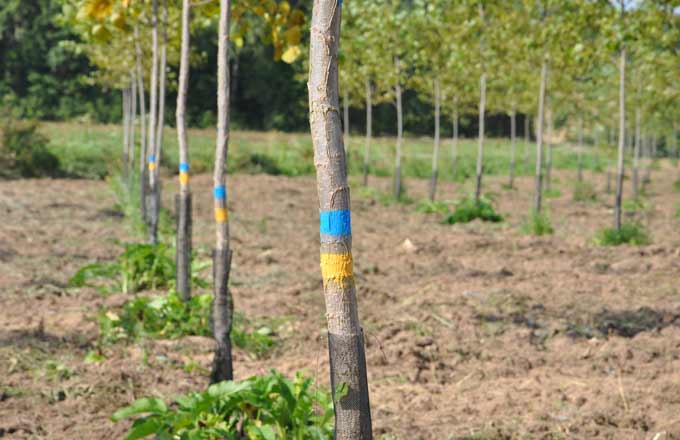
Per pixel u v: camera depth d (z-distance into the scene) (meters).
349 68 26.66
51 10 57.38
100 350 7.30
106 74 22.70
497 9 19.66
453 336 8.38
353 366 3.27
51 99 56.97
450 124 65.19
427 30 23.59
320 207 3.27
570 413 5.86
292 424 4.57
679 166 49.28
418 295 10.32
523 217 20.98
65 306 9.25
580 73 21.23
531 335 8.41
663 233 17.58
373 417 5.83
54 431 5.50
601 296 10.30
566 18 15.81
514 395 6.34
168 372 6.91
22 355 7.11
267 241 15.30
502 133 68.06
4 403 6.01
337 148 3.24
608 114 29.78
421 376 7.03
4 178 29.05
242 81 62.19
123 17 7.22
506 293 10.27
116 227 16.58
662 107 25.44
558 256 13.86
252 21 57.91
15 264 11.87
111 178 27.14
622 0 15.00
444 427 5.57
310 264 12.77
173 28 14.57
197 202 22.52
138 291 9.99
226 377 6.07
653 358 7.51
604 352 7.64
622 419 5.63
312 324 8.81
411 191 29.61
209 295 8.36
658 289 10.69
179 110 8.30
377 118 63.16
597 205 25.14
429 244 15.06
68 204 20.80
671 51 15.34
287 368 7.12
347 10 24.73
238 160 35.25
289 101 61.06
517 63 21.58
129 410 4.46
